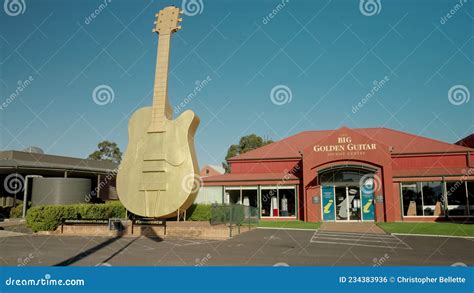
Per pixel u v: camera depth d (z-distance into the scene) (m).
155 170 17.81
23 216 25.69
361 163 27.14
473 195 26.42
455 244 15.03
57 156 33.84
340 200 27.30
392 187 26.52
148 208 17.67
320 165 27.84
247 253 12.77
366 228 21.77
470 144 37.00
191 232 17.89
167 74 18.89
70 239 16.84
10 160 28.17
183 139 17.80
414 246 14.45
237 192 30.84
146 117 18.56
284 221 28.17
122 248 14.01
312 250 13.44
